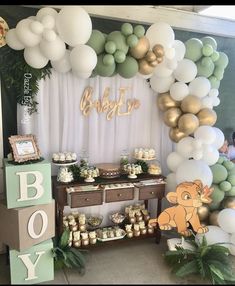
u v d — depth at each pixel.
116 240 3.12
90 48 2.53
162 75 2.92
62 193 2.82
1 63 2.73
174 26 3.21
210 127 3.02
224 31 3.45
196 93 3.07
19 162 2.45
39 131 2.91
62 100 2.97
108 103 3.15
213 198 3.24
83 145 3.17
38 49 2.52
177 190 2.91
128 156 3.36
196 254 2.75
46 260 2.54
